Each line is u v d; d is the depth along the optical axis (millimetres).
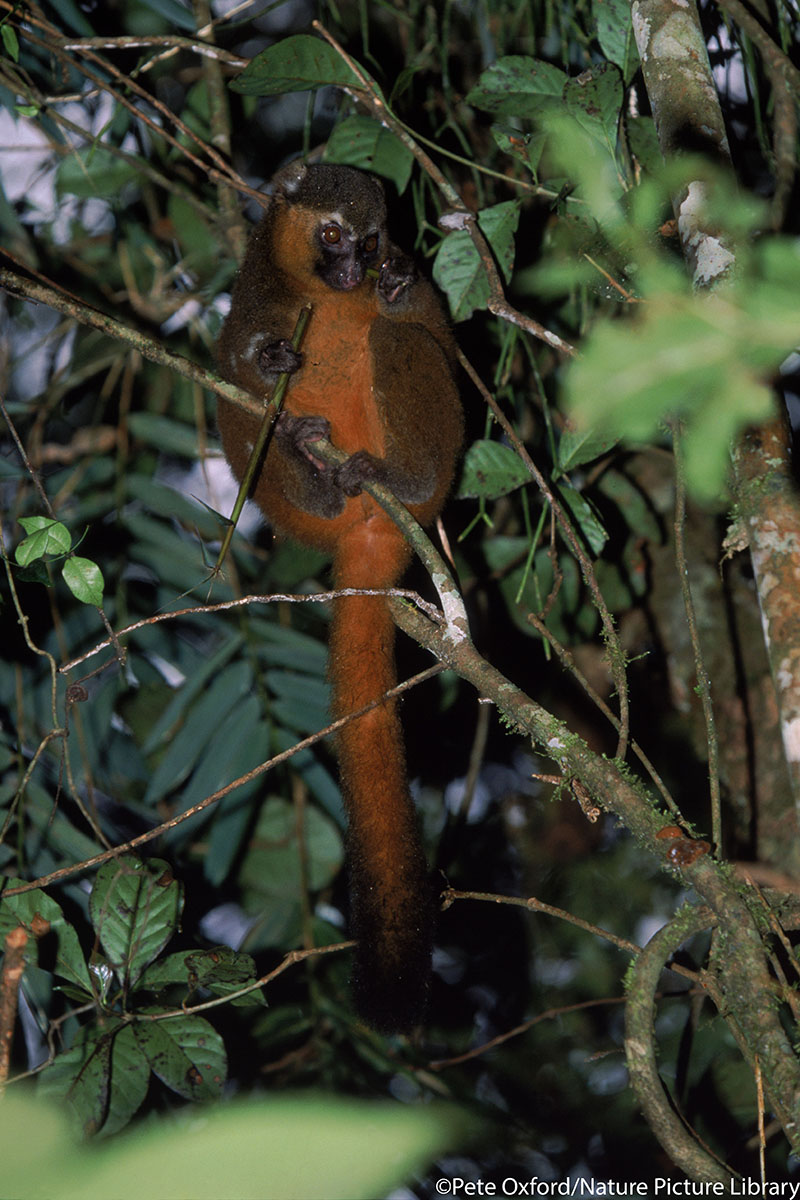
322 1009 6340
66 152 6945
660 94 4312
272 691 6219
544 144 5035
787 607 3582
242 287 5566
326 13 7441
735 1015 3451
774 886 3889
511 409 6934
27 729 6355
